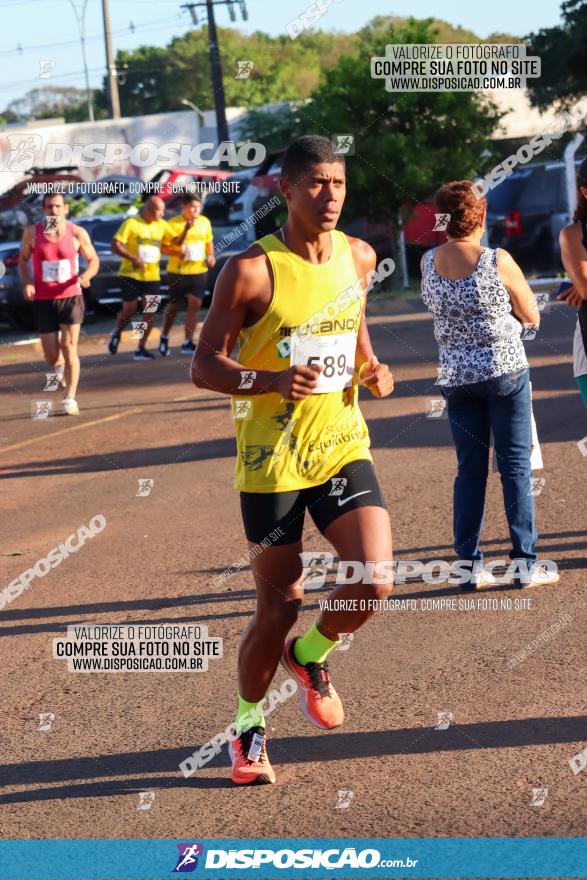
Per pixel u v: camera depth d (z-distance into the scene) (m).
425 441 9.62
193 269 16.25
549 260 21.56
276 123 30.97
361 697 4.64
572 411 10.22
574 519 6.95
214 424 11.24
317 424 3.84
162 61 56.41
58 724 4.61
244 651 3.97
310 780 3.97
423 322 18.16
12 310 20.86
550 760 3.95
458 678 4.75
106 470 9.58
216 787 3.98
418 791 3.81
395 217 22.41
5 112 48.22
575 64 26.48
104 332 20.36
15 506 8.57
